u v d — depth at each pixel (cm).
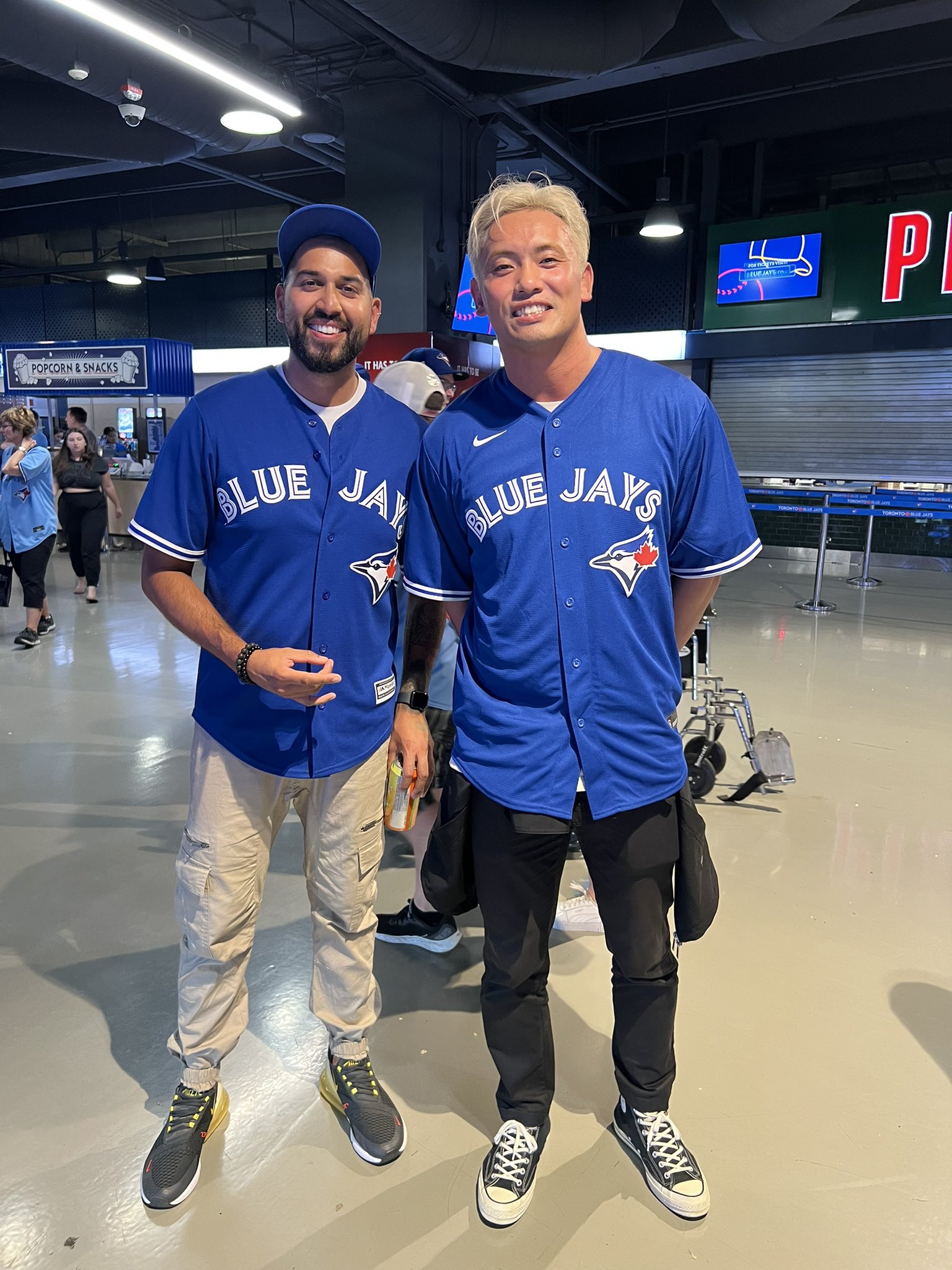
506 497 135
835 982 217
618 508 132
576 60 625
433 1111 174
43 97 823
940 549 961
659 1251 143
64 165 1045
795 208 1159
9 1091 176
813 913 250
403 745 162
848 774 358
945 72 838
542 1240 145
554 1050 191
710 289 996
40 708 437
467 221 886
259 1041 192
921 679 503
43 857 280
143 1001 206
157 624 634
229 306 1340
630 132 1000
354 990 164
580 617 134
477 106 830
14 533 548
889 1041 195
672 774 142
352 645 150
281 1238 145
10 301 1501
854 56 807
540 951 149
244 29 750
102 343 1114
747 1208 151
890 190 1103
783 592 823
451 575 152
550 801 136
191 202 1300
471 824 146
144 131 875
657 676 140
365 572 149
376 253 143
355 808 155
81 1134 166
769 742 321
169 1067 184
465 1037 197
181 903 154
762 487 752
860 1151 164
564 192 130
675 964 153
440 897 151
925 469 959
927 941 236
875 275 905
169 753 376
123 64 697
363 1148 161
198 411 142
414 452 154
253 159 1112
